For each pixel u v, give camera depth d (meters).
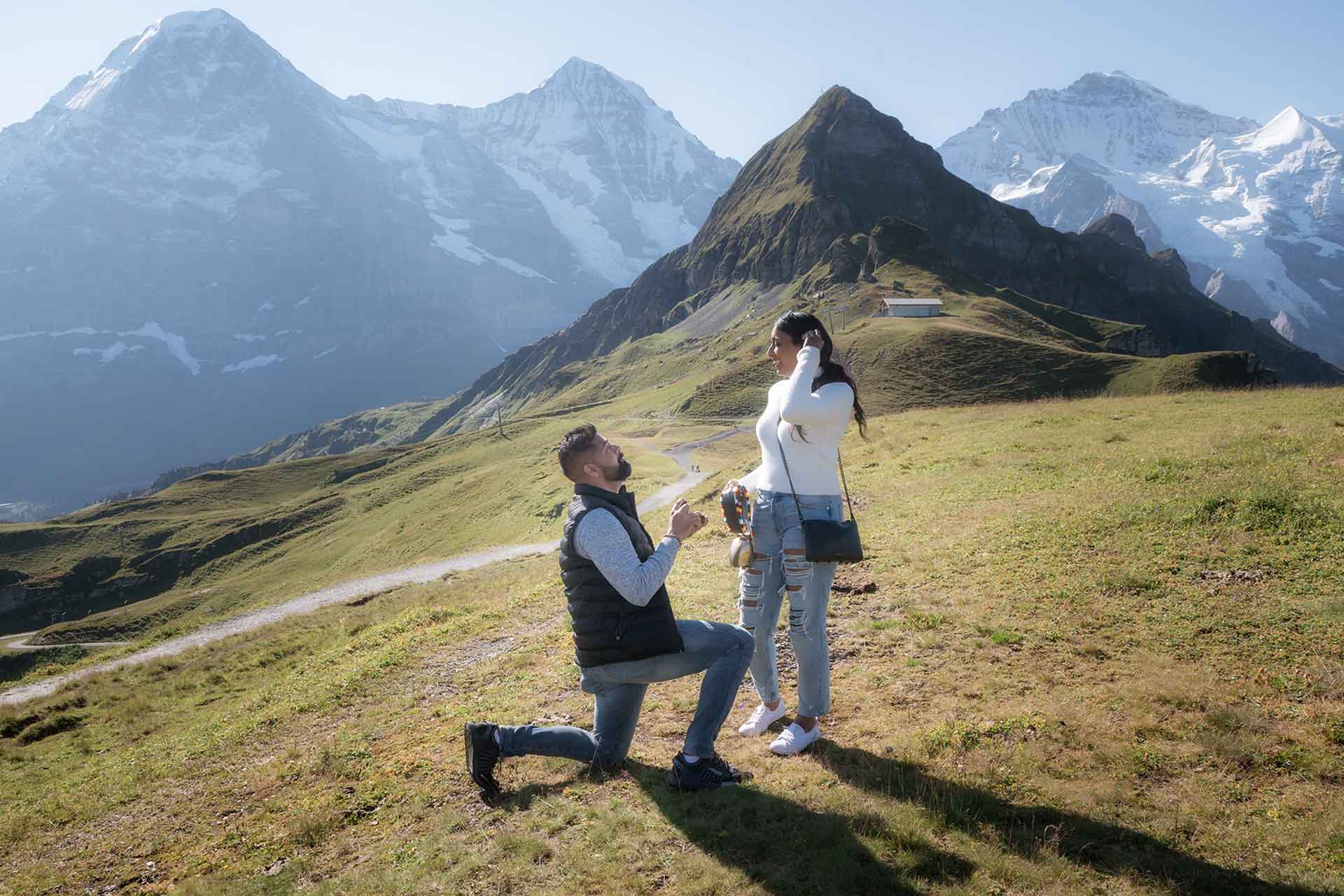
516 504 86.31
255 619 46.47
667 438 112.31
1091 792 4.96
